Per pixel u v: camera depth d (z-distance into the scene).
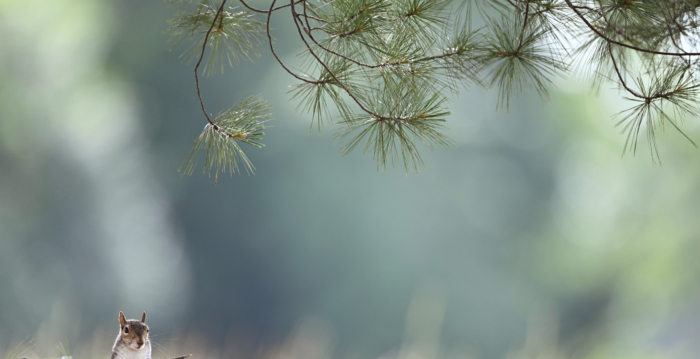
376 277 24.42
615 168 26.78
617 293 25.34
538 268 26.83
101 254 17.17
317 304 23.94
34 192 15.84
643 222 23.73
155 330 18.64
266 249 23.30
